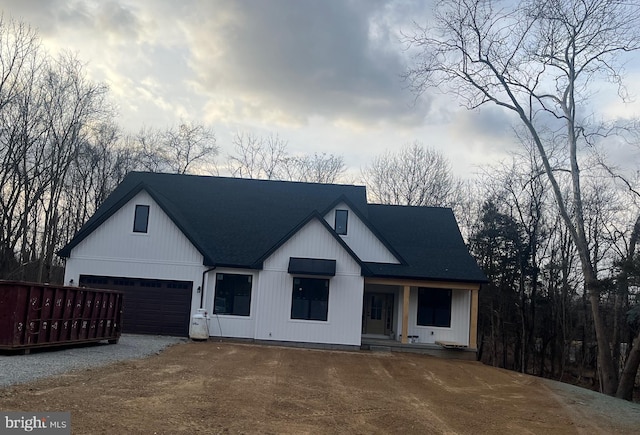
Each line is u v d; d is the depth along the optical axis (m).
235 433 8.66
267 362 18.23
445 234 29.27
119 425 8.37
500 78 27.06
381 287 28.38
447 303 26.31
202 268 24.48
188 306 24.34
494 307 43.75
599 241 36.69
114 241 24.58
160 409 9.74
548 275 42.19
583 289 40.09
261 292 24.30
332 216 26.94
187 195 29.42
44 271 40.19
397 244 28.14
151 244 24.56
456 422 11.09
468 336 25.84
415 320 26.20
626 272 22.27
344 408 11.52
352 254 24.39
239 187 30.50
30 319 15.20
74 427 8.01
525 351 39.78
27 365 13.12
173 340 22.91
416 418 11.10
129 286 24.47
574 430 11.30
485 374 19.70
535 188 39.78
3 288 14.80
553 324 41.28
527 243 41.81
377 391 14.22
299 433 9.05
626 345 34.25
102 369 13.60
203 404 10.53
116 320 20.02
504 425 11.21
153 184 30.06
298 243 24.59
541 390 17.06
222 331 24.36
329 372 17.11
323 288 24.39
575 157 26.80
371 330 28.22
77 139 40.22
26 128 36.28
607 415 13.55
